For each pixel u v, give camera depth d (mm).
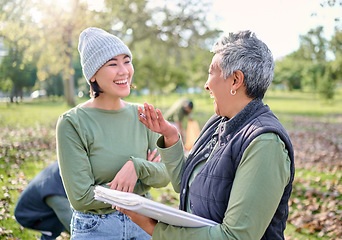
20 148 8453
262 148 1355
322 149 9688
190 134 7352
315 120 18344
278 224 1511
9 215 4332
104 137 2068
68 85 25531
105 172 2049
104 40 1992
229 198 1433
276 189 1348
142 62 23031
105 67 1999
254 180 1341
